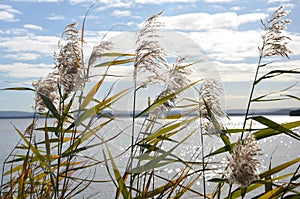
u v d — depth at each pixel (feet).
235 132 5.27
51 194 6.20
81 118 4.89
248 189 5.34
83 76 5.21
